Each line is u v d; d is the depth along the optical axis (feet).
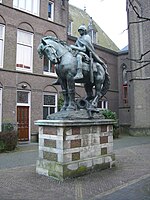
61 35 66.85
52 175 23.36
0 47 54.13
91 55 26.45
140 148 44.78
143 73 76.28
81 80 26.43
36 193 18.84
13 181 22.16
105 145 27.37
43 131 24.91
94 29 93.56
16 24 56.65
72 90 25.05
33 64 59.41
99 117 27.32
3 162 31.83
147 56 76.18
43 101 60.90
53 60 24.03
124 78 91.97
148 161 31.78
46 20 62.95
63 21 67.87
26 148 47.09
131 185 20.79
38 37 60.95
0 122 52.34
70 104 25.29
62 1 69.00
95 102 27.25
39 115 59.47
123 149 43.29
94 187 20.33
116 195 18.25
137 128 74.79
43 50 24.58
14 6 57.41
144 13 76.59
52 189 19.83
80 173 24.00
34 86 58.85
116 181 22.08
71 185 20.92
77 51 25.76
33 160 33.30
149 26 76.43
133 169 26.94
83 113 25.64
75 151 23.89
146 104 75.92
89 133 25.61
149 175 24.23
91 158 25.48
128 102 89.10
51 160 23.84
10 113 53.88
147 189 19.67
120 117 90.94
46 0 63.62
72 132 23.80
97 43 94.38
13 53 55.67
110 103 89.20
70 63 24.56
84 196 18.10
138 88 76.33
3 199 17.53
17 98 55.83
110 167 27.58
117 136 65.72
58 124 22.98
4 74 53.52
